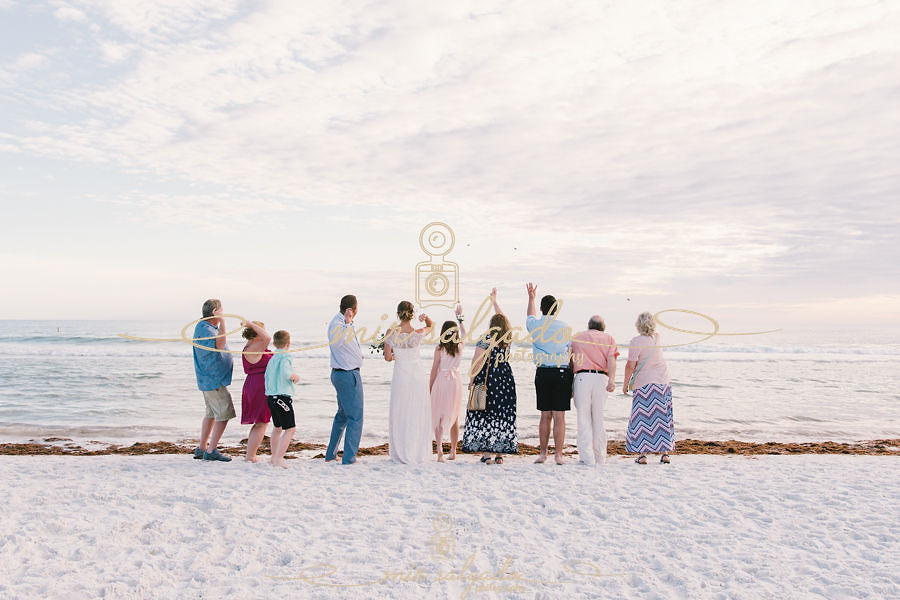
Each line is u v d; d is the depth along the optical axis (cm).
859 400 1603
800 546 468
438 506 567
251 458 770
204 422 796
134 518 509
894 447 973
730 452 902
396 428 775
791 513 553
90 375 2030
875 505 573
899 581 398
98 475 670
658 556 445
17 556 419
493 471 722
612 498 601
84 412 1327
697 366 2734
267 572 407
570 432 1103
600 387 772
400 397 775
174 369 2248
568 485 654
